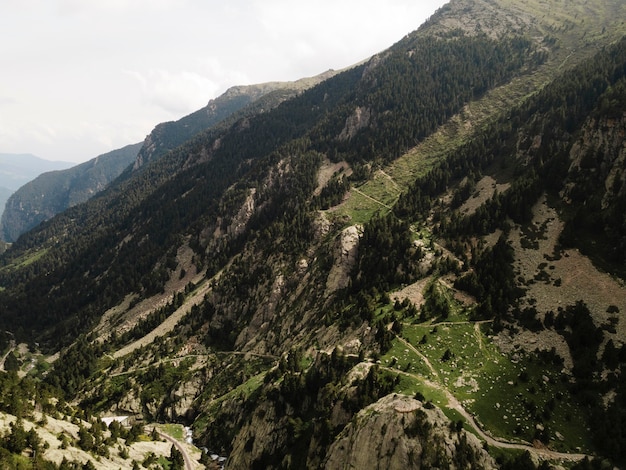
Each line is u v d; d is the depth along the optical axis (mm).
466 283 128750
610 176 135250
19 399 106312
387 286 145750
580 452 78562
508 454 77688
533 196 146500
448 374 99875
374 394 95000
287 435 110500
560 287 117062
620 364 93062
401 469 73625
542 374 96562
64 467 89312
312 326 160875
